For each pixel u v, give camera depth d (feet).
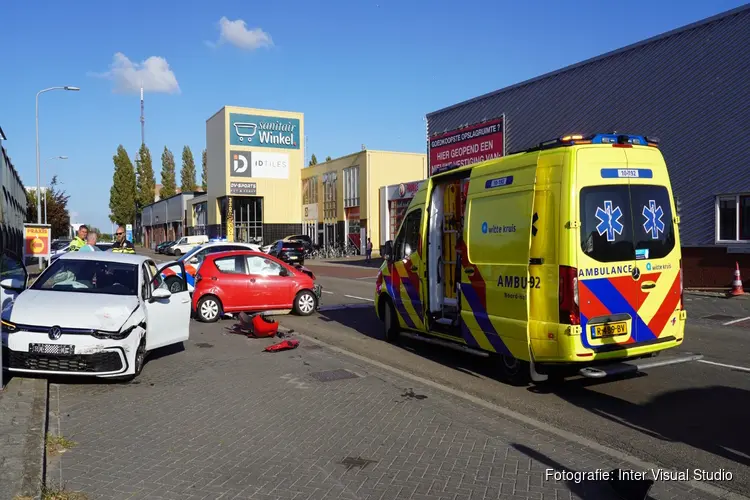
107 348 23.30
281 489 14.58
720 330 37.58
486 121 80.94
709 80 56.59
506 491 14.53
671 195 23.45
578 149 21.57
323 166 167.12
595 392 23.70
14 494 13.16
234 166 177.47
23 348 22.81
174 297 30.27
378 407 21.56
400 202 131.23
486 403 22.09
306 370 27.50
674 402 22.17
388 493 14.42
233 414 20.65
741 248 54.13
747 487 14.87
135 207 326.03
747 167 53.88
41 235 78.43
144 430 18.88
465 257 26.35
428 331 30.63
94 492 14.21
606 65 66.03
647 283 22.43
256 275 44.01
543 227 22.11
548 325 21.79
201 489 14.51
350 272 98.37
